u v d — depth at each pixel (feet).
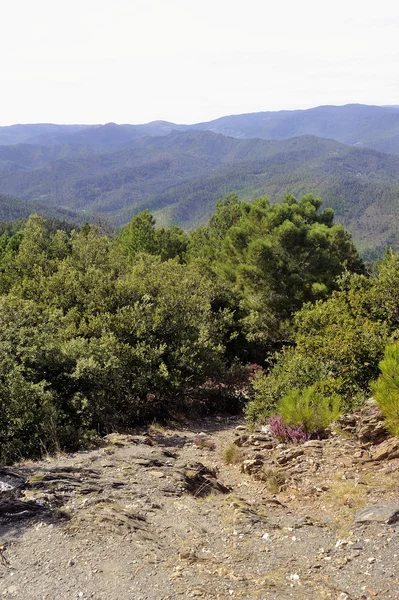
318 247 86.89
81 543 17.72
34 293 67.31
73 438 36.14
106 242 96.73
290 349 47.09
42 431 34.96
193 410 58.85
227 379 64.69
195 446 38.63
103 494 23.06
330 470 26.35
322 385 37.63
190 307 61.93
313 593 13.94
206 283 84.43
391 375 28.40
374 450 27.37
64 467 27.55
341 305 49.03
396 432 26.50
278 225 90.43
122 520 19.51
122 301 62.64
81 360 42.19
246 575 15.43
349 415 32.68
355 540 17.15
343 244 101.76
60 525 19.25
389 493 21.39
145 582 15.10
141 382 49.49
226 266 99.45
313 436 33.09
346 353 39.29
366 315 47.39
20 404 34.65
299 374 40.86
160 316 55.26
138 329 54.13
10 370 37.93
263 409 41.83
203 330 60.03
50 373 42.70
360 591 13.91
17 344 42.50
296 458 29.01
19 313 47.98
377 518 18.43
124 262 91.71
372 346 38.83
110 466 28.84
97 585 15.07
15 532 18.86
